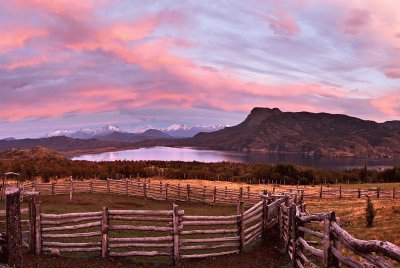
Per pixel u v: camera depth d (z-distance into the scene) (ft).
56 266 42.19
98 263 43.93
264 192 63.98
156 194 114.42
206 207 102.06
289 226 48.57
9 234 26.23
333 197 130.72
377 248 18.92
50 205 91.40
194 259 47.57
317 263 41.01
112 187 123.75
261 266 44.96
